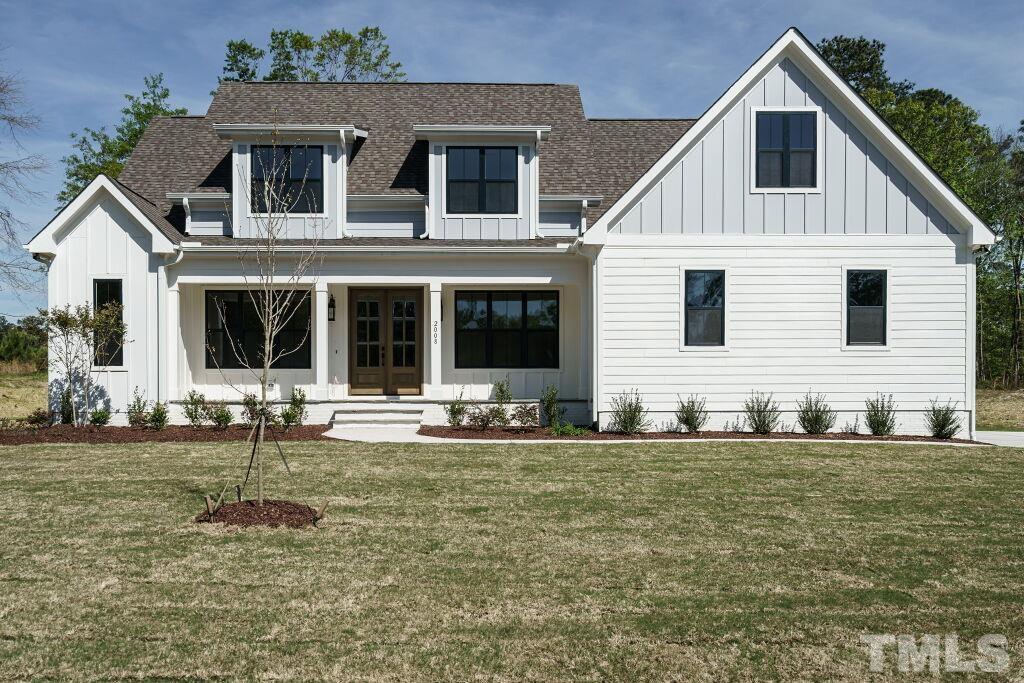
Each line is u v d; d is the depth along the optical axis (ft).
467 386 56.59
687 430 48.67
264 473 34.04
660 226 48.70
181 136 63.87
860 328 48.91
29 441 43.75
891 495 30.53
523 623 17.13
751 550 22.77
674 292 48.80
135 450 40.60
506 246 50.88
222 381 55.11
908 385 48.85
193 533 23.93
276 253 49.49
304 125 53.01
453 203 54.19
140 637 16.22
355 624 16.98
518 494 30.22
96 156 120.47
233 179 53.62
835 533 24.73
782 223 48.75
